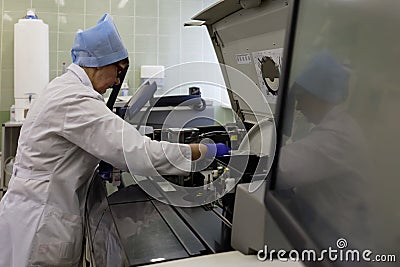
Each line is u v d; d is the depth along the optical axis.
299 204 0.61
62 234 1.48
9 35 3.66
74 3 3.81
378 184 0.45
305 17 0.62
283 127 0.68
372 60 0.47
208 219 1.02
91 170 1.57
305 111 0.62
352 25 0.51
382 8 0.46
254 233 0.75
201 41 4.26
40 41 3.37
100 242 0.99
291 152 0.65
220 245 0.85
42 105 1.46
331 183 0.54
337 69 0.54
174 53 4.20
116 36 1.56
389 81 0.44
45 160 1.46
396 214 0.43
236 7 1.40
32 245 1.45
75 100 1.37
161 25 4.12
